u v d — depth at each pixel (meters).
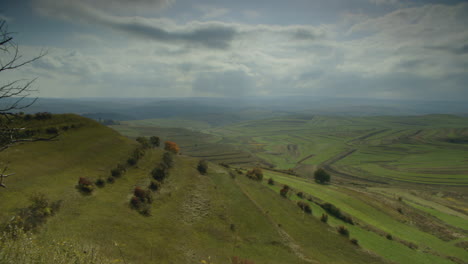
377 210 82.12
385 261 47.31
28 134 42.47
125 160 51.00
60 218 25.81
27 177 31.78
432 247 63.28
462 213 101.81
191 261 26.28
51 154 41.31
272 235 42.41
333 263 39.75
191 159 71.00
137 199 36.72
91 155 47.47
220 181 60.00
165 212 37.81
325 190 91.75
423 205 105.62
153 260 23.61
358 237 57.28
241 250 34.03
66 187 33.53
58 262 11.83
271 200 62.62
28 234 20.30
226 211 45.34
